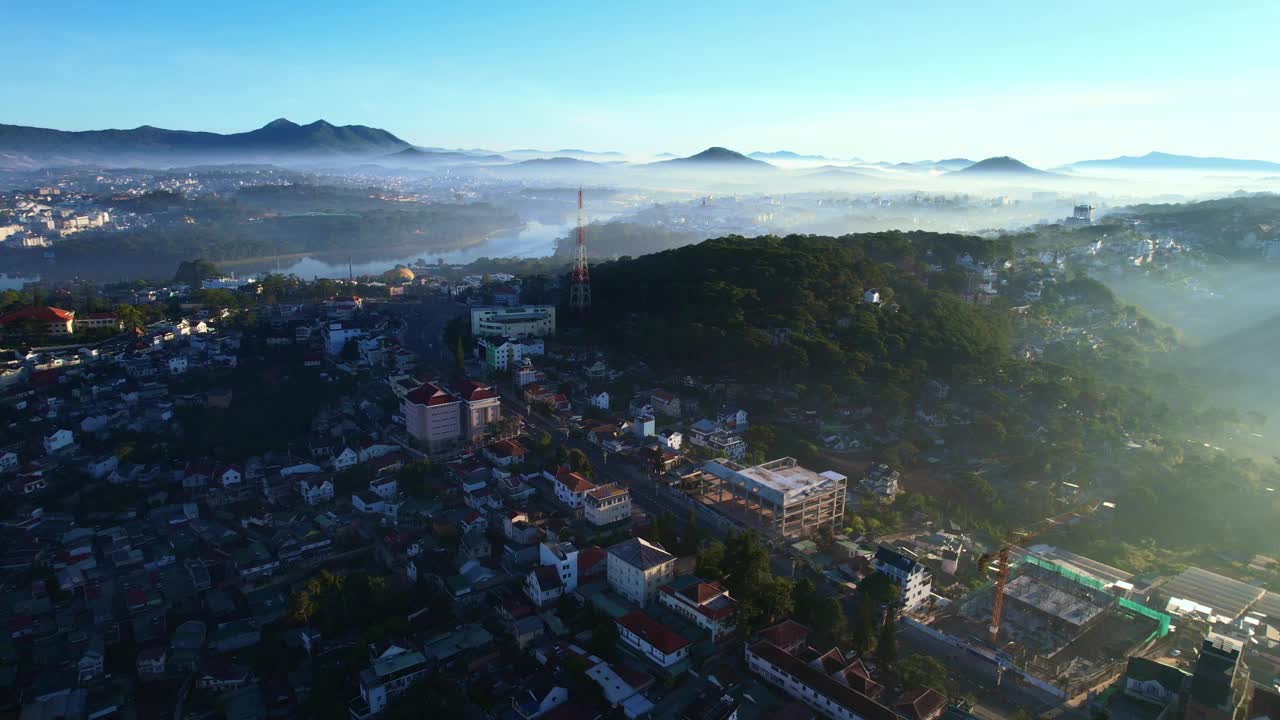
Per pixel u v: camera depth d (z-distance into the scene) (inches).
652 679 6624.0
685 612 7514.8
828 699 6279.5
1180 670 6545.3
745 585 7721.5
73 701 6791.3
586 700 6437.0
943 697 6378.0
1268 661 7170.3
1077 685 6806.1
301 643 7539.4
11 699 6850.4
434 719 6254.9
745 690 6535.4
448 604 7864.2
